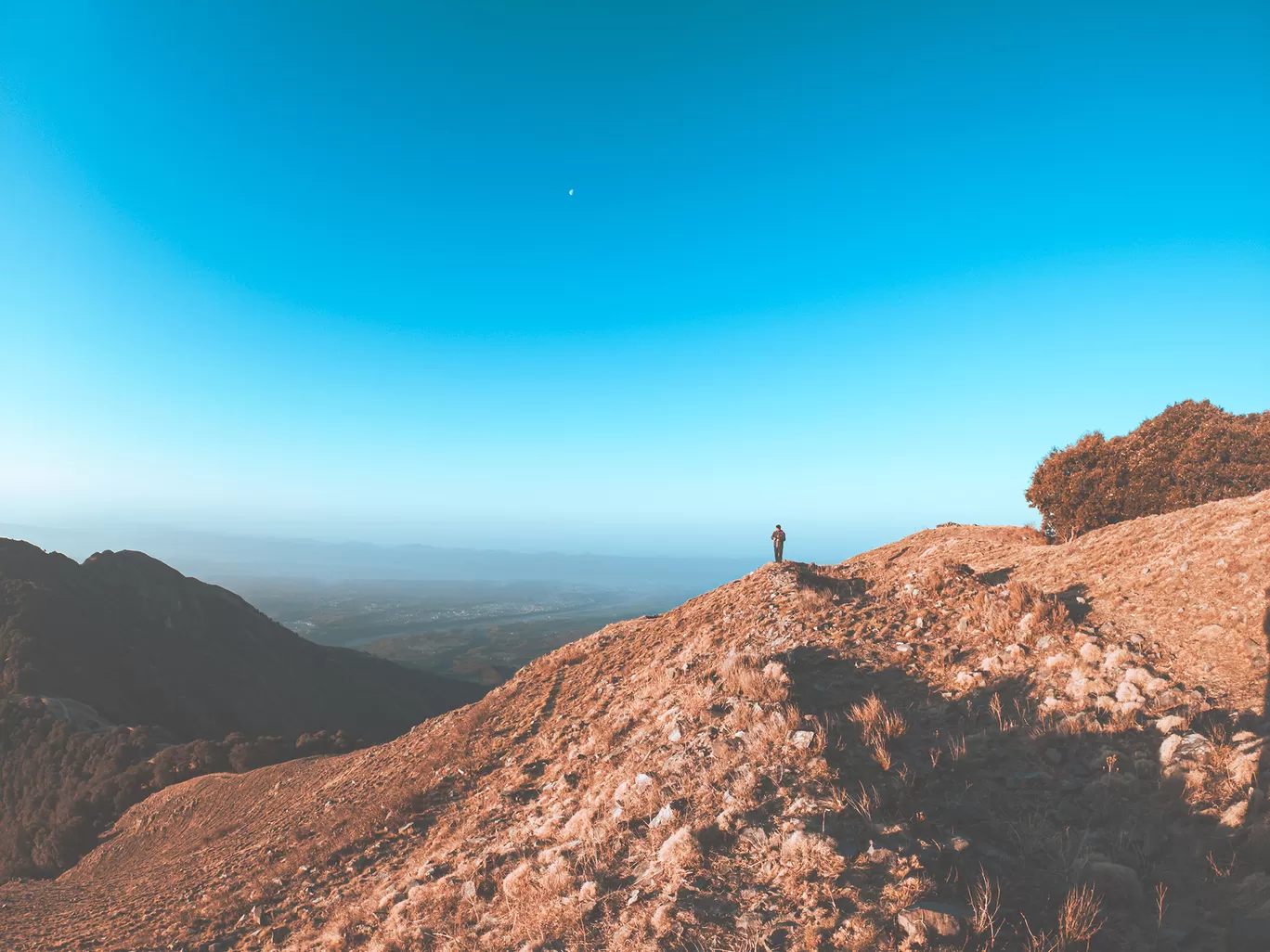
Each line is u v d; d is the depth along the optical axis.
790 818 6.50
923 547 29.67
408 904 9.17
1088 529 25.86
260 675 128.62
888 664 11.48
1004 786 7.15
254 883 14.91
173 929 13.52
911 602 14.59
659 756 9.64
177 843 33.84
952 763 7.67
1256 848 5.26
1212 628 9.39
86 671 97.38
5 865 53.09
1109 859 5.69
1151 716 7.80
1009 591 12.84
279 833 21.44
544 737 17.38
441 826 14.10
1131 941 4.73
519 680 24.66
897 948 4.62
